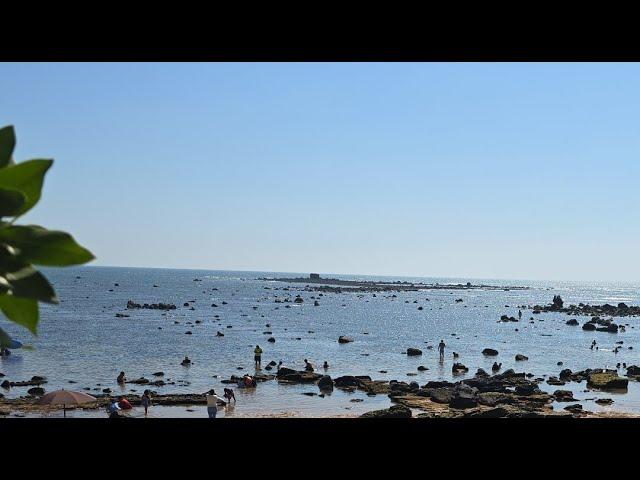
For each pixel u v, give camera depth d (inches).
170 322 2957.7
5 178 56.3
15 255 56.5
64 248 57.6
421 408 1206.3
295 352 2082.9
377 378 1626.5
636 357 2164.1
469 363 1936.5
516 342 2566.4
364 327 3031.5
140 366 1705.2
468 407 1201.4
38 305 57.9
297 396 1347.2
